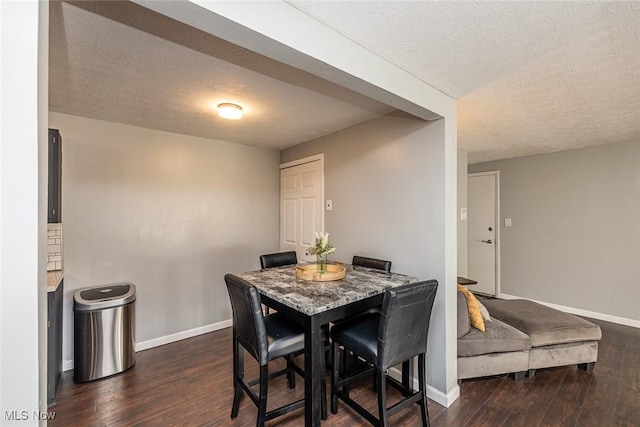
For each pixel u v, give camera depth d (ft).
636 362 8.83
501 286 15.48
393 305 5.16
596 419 6.36
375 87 5.41
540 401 7.00
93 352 7.88
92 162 9.04
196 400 7.08
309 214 11.71
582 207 12.91
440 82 6.44
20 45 2.32
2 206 2.26
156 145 10.25
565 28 4.56
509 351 7.74
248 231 12.60
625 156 11.81
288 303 5.45
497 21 4.40
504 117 8.73
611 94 7.08
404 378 6.77
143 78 6.41
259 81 6.56
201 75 6.27
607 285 12.28
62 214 8.54
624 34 4.69
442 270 7.07
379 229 8.70
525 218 14.60
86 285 8.96
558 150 13.29
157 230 10.27
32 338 2.36
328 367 8.34
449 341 7.05
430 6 4.09
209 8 3.38
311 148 11.60
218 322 11.70
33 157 2.36
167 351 9.78
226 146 11.95
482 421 6.33
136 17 4.39
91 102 7.75
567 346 8.14
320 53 4.46
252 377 8.12
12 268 2.30
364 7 4.11
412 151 7.77
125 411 6.67
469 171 16.78
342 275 7.16
